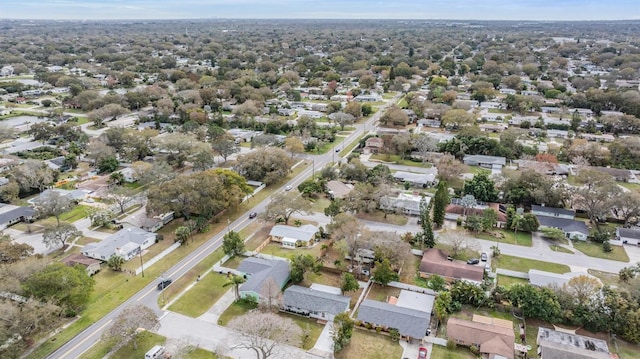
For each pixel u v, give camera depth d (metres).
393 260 83.12
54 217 108.62
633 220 105.75
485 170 140.38
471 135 157.12
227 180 109.81
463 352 64.56
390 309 70.69
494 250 90.88
